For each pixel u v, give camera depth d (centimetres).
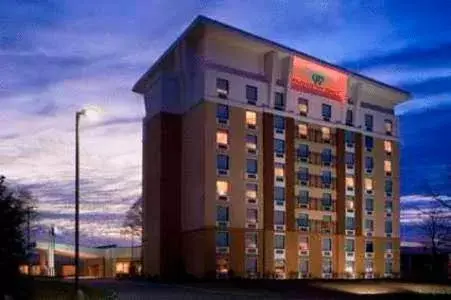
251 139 7106
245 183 6950
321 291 5581
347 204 7938
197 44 7144
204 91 6812
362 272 7919
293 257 7194
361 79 8256
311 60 7656
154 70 7688
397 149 8762
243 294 4816
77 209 2656
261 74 7362
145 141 7781
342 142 7988
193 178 6938
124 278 7325
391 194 8575
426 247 9081
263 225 7006
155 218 7200
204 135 6731
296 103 7588
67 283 4756
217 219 6681
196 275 6662
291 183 7331
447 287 6731
